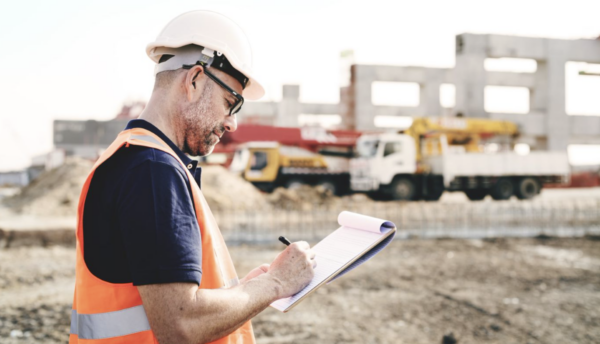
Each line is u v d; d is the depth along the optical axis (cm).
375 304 596
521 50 3062
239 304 109
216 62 122
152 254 99
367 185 1912
